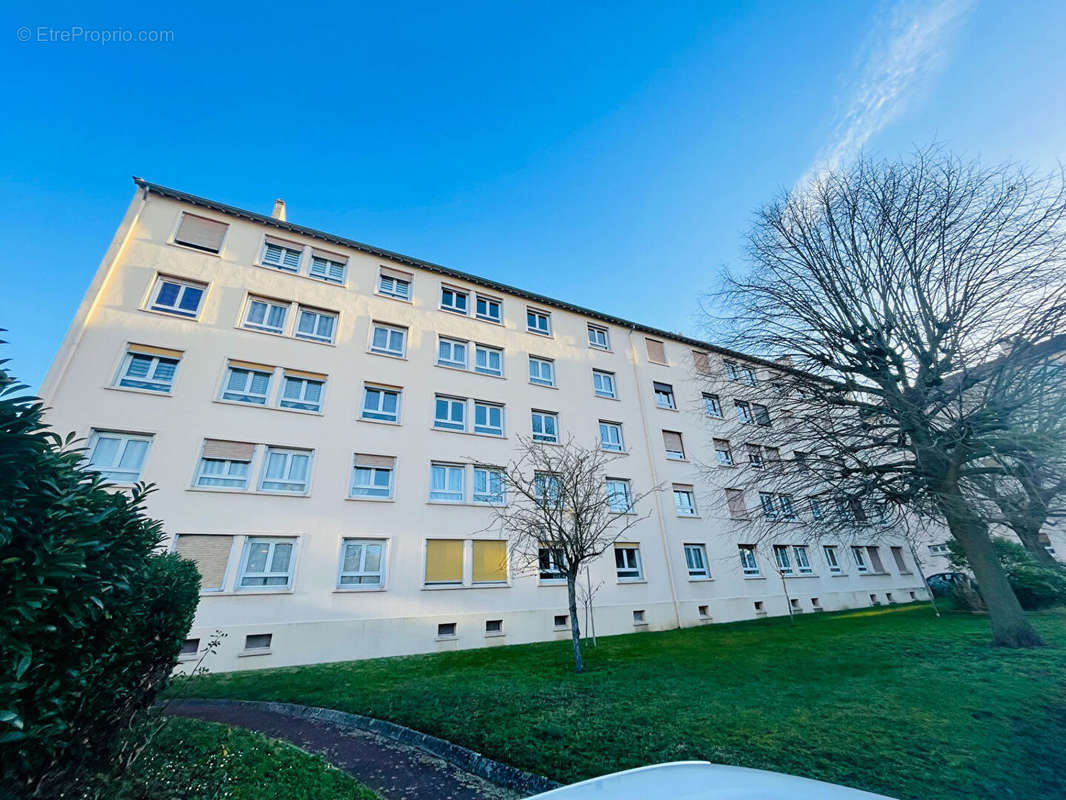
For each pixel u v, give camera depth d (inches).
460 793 173.0
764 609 751.1
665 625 656.4
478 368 706.2
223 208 593.9
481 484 622.2
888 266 367.9
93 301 485.4
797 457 394.0
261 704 299.3
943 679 274.1
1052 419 290.2
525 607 575.5
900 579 940.0
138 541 143.0
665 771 83.7
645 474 756.0
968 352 324.2
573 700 264.2
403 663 426.6
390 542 534.6
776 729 208.2
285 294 597.0
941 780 161.5
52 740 114.1
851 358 378.3
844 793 70.4
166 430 474.0
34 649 104.3
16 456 94.7
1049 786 156.9
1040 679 261.0
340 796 161.6
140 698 168.2
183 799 142.9
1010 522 333.7
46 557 99.3
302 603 469.7
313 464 530.0
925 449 323.0
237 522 471.2
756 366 446.0
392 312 664.4
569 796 74.0
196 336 524.1
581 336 832.9
